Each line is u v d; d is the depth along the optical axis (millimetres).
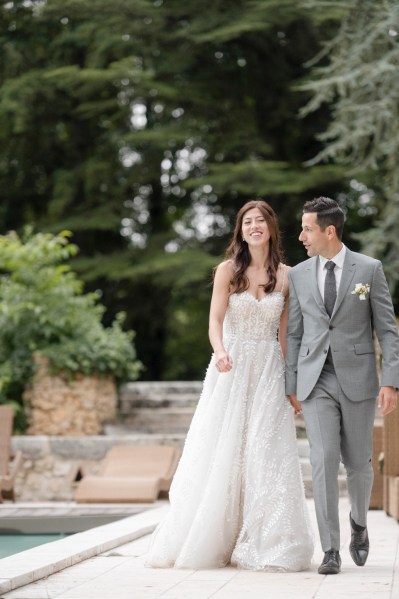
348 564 7574
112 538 8633
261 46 28344
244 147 28156
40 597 6098
